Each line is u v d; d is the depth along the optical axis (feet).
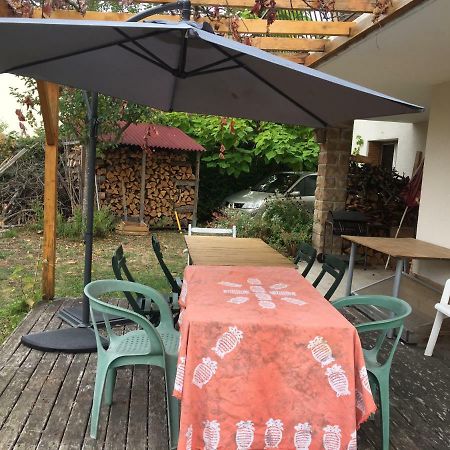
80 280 20.66
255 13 11.85
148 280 21.40
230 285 10.22
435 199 19.36
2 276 20.86
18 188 32.68
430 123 20.03
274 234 28.04
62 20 6.90
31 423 9.27
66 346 12.46
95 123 13.21
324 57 16.37
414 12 11.62
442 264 19.13
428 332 14.42
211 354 7.61
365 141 36.35
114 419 9.55
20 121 21.02
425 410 10.60
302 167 38.27
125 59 10.48
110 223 31.83
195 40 8.13
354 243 18.34
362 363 7.78
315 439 7.69
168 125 38.58
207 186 39.78
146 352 8.93
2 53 8.87
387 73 18.35
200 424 7.61
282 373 7.68
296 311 8.43
